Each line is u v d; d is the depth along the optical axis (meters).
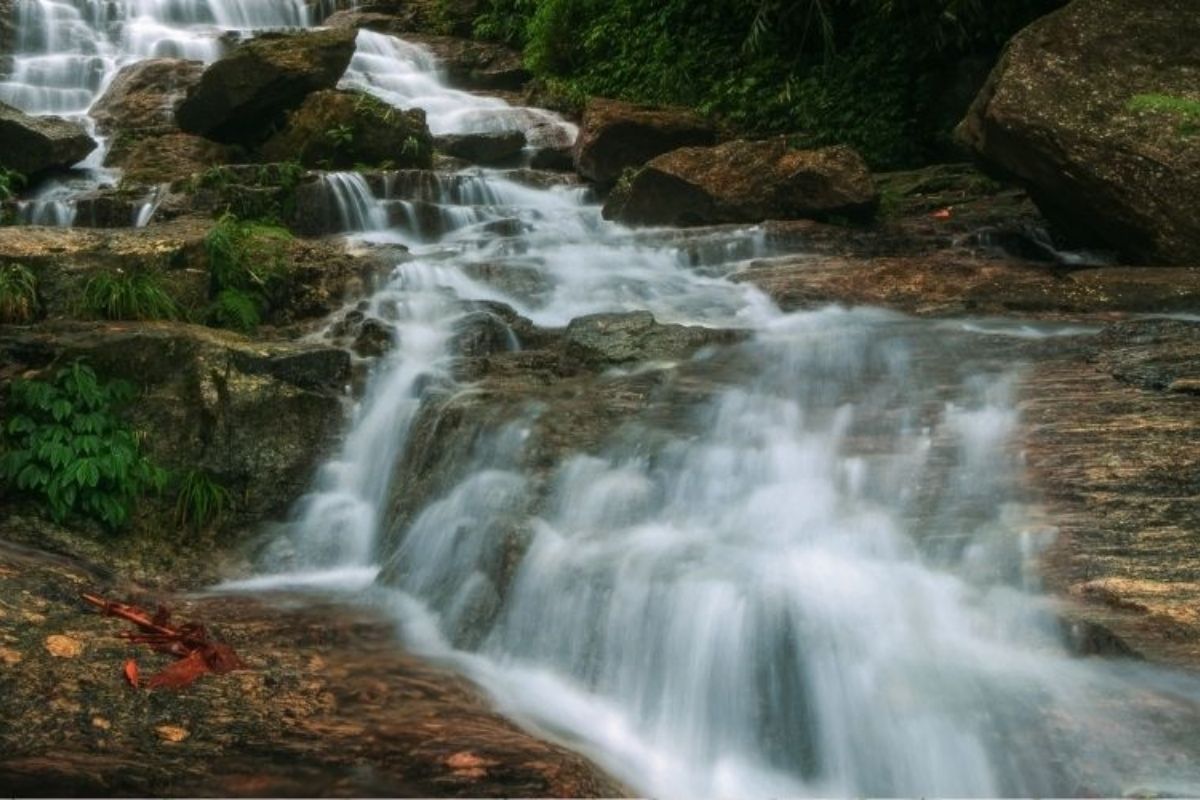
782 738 4.79
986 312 8.99
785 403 7.07
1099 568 5.37
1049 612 5.02
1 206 11.10
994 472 6.16
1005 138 10.56
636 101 17.16
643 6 17.55
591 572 5.53
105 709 4.59
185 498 6.98
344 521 7.15
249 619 5.80
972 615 5.10
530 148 16.02
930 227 11.72
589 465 6.54
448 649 5.59
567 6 18.14
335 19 20.44
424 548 6.38
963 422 6.69
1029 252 11.10
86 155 13.49
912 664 4.75
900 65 15.44
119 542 6.68
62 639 5.10
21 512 6.57
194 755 4.29
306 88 14.16
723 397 7.17
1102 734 4.32
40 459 6.59
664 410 7.07
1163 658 4.75
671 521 6.14
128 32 17.80
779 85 16.12
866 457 6.36
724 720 4.91
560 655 5.38
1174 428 6.34
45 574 5.82
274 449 7.34
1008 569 5.42
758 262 10.65
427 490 6.82
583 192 14.06
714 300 9.54
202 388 7.25
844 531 5.78
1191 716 4.36
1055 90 10.54
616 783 4.39
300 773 4.16
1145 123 10.18
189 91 14.20
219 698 4.76
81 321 7.68
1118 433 6.36
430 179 12.89
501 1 20.08
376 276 9.37
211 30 18.92
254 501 7.23
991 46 15.00
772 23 16.38
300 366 7.59
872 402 7.06
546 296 9.67
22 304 7.83
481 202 13.27
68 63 16.58
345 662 5.29
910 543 5.64
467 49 19.31
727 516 6.10
